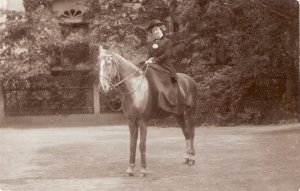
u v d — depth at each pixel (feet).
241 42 65.57
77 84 72.43
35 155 42.96
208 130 59.36
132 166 33.65
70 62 73.92
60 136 56.03
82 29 74.95
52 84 72.28
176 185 30.12
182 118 37.52
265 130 56.90
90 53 72.84
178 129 61.57
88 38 72.90
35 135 57.41
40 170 36.29
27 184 31.42
